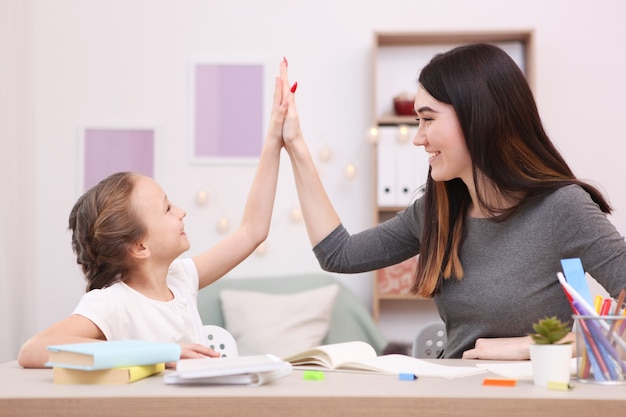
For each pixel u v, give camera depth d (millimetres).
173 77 3650
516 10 3607
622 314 1085
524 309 1492
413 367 1153
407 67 3629
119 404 854
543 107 3584
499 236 1532
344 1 3650
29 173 3566
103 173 3619
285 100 1725
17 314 3406
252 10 3662
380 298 3391
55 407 855
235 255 1667
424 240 1613
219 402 850
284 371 1067
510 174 1486
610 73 3574
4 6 3371
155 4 3666
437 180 1560
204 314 3246
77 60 3650
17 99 3459
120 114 3641
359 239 1750
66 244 3602
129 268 1428
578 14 3592
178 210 1490
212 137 3627
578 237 1441
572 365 1184
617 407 835
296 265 3568
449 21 3625
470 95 1477
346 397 849
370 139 3410
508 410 843
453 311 1581
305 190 1759
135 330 1374
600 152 3559
